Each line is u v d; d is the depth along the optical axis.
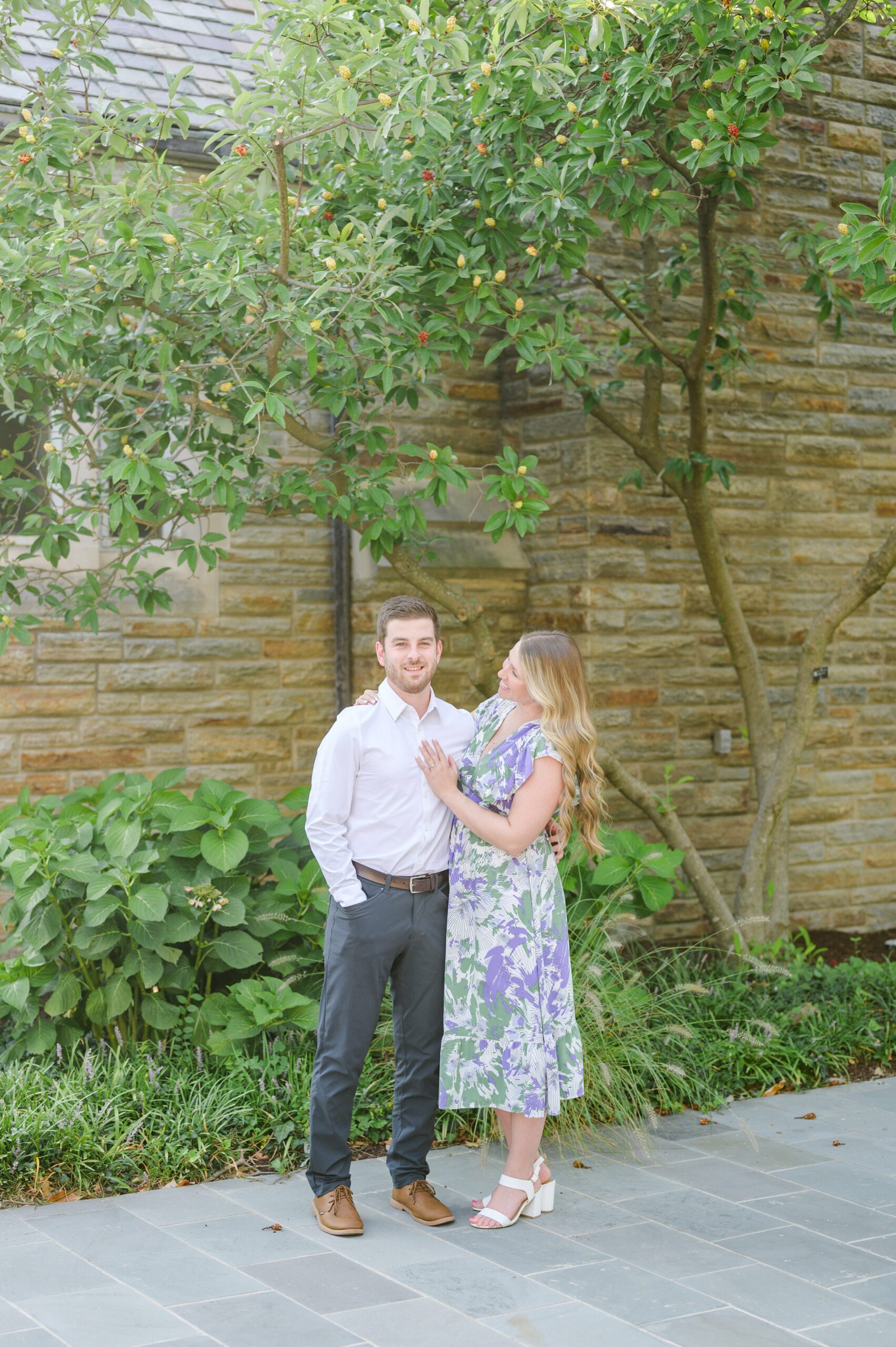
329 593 7.25
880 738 8.16
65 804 5.62
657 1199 3.95
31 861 4.79
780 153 7.63
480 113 4.62
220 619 6.95
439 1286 3.31
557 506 7.39
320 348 4.91
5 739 6.47
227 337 5.25
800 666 6.68
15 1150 4.01
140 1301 3.20
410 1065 3.77
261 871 5.18
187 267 4.78
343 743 3.56
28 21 6.78
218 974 5.30
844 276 7.91
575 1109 4.52
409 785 3.62
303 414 6.21
